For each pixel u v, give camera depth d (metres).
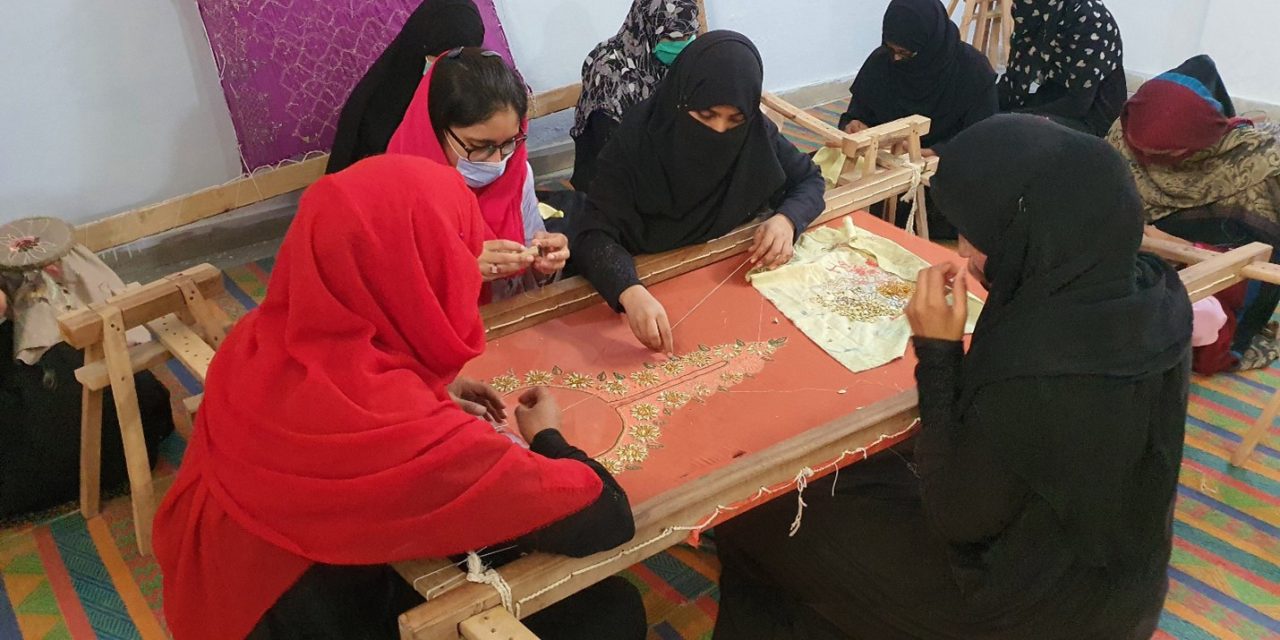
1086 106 3.45
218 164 3.15
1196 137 2.47
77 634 1.85
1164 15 4.52
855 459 1.44
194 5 2.89
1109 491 1.29
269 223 3.32
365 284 1.10
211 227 3.22
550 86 3.73
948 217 1.32
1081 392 1.22
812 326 1.73
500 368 1.63
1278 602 1.91
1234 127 2.48
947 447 1.32
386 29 3.04
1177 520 2.13
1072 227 1.21
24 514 2.16
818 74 4.67
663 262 1.89
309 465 1.08
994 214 1.25
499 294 2.00
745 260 1.96
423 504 1.07
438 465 1.06
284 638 1.15
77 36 2.74
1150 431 1.30
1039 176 1.21
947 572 1.48
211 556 1.17
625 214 1.92
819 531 1.60
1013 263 1.26
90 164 2.91
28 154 2.80
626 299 1.73
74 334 1.79
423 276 1.12
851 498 1.59
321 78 2.97
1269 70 4.23
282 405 1.10
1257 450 2.33
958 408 1.33
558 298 1.78
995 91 3.36
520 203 2.07
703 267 1.95
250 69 2.86
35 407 2.04
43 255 2.05
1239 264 2.02
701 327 1.74
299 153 3.03
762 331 1.73
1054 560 1.35
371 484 1.06
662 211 1.94
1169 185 2.58
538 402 1.39
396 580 1.22
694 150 1.84
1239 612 1.89
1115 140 2.75
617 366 1.63
